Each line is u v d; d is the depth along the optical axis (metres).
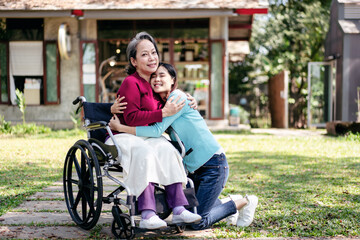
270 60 17.69
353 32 12.27
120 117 3.26
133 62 3.30
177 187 3.01
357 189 4.75
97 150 3.21
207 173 3.25
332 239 3.11
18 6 10.88
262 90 18.64
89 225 3.21
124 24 11.84
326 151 7.73
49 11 10.92
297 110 16.66
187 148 3.24
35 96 11.97
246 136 10.27
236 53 15.58
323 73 13.98
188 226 3.38
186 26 11.80
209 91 11.80
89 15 11.00
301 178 5.43
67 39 11.54
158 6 10.80
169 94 3.31
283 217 3.65
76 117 11.77
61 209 3.96
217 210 3.32
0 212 3.81
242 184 5.11
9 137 9.70
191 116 3.24
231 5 10.77
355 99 12.48
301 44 17.09
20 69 11.92
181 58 11.90
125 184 2.99
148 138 3.16
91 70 11.80
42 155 7.13
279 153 7.58
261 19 17.38
